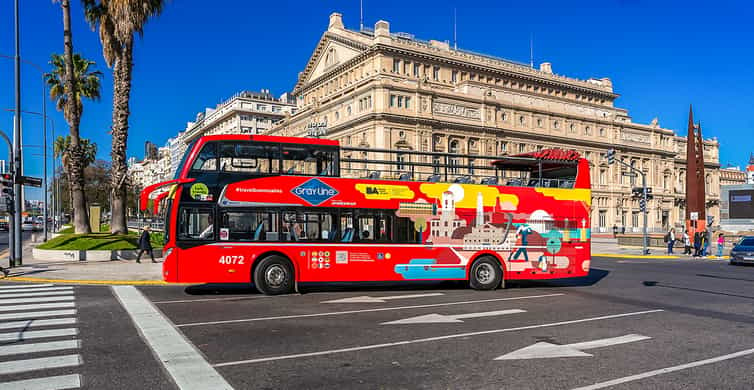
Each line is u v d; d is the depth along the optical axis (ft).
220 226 45.39
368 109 213.05
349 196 48.47
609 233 272.51
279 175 47.14
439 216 50.75
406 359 24.31
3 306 39.06
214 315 35.76
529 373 22.15
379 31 228.63
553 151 56.59
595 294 49.29
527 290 52.42
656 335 30.09
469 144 233.35
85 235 86.12
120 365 22.95
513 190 53.57
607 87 313.12
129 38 85.61
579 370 22.65
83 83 134.72
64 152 202.90
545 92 284.82
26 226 267.59
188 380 20.81
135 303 40.98
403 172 52.44
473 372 22.25
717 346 27.40
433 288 53.78
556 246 54.24
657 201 317.63
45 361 23.52
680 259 106.63
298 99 302.66
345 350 25.93
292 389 19.81
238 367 22.74
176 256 44.24
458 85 244.01
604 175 294.87
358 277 48.01
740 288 54.44
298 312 37.37
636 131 311.47
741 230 151.23
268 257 46.37
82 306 39.22
